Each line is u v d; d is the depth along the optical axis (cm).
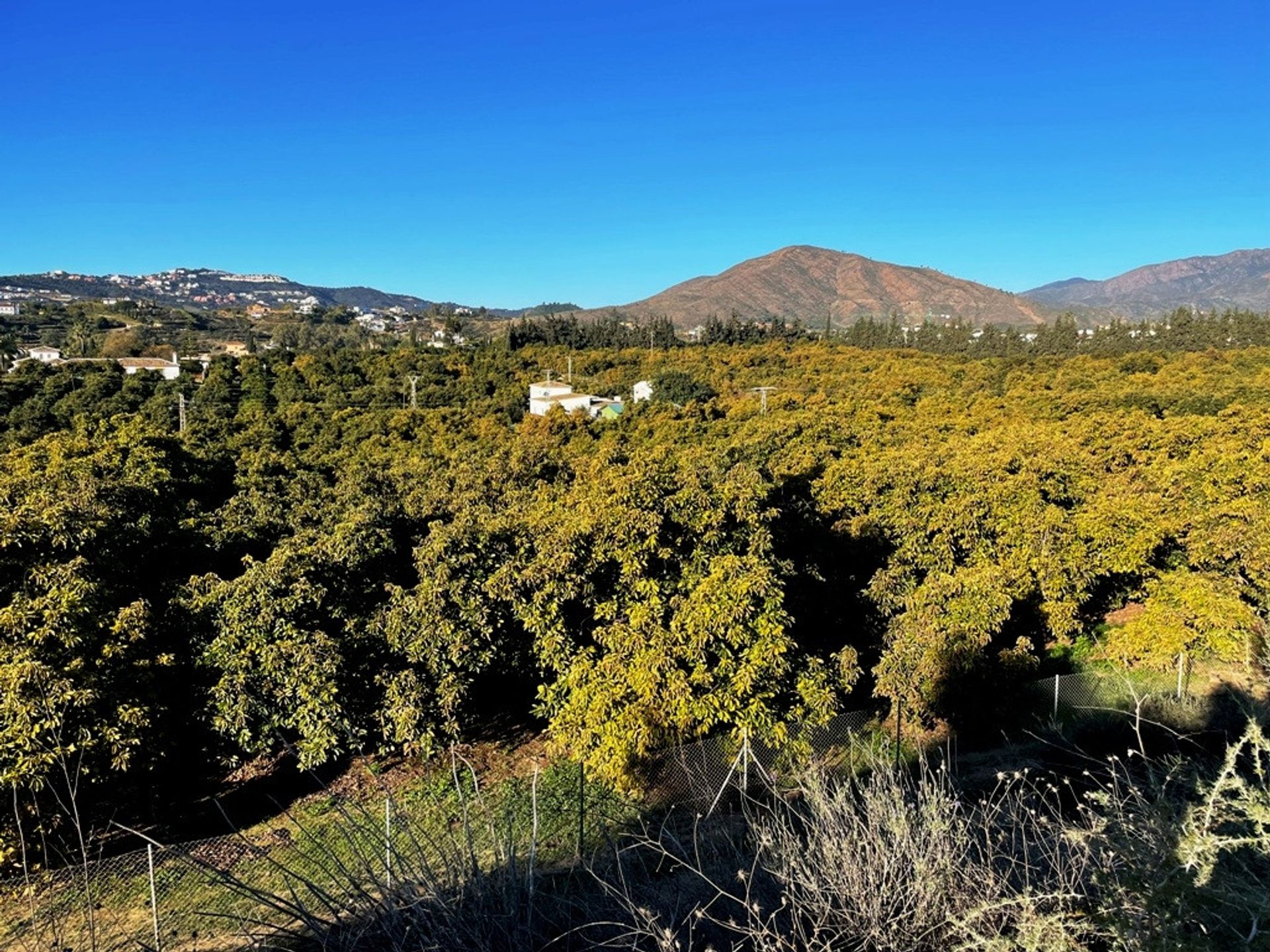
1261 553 1238
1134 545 1386
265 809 1012
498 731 1202
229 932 607
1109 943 286
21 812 761
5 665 782
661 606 989
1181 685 1071
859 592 1395
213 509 2088
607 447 2716
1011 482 1595
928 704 1023
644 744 836
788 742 874
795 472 2000
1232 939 273
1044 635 1472
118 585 1091
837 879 340
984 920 310
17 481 1381
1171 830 294
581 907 378
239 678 959
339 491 1897
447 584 1070
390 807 432
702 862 445
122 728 830
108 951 613
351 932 336
